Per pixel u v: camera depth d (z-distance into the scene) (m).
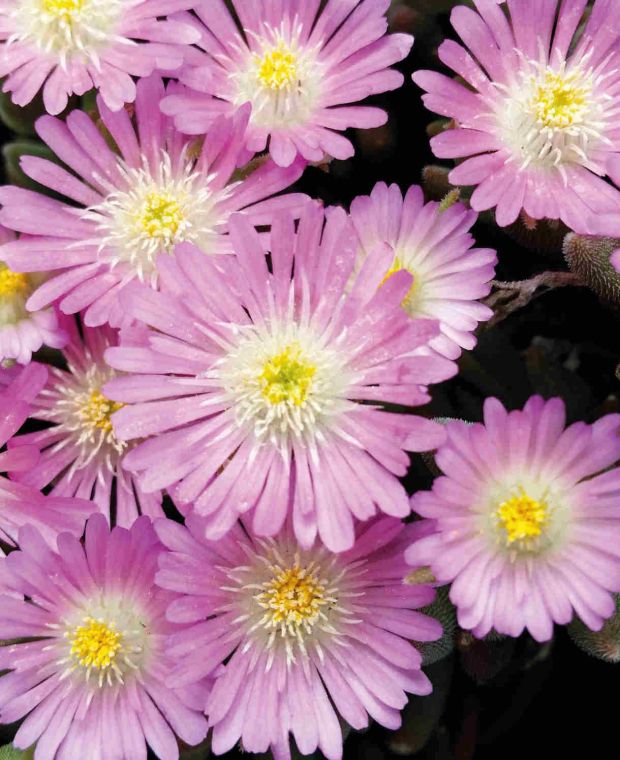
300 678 0.28
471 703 0.31
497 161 0.29
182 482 0.27
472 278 0.29
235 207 0.30
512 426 0.27
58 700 0.29
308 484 0.27
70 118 0.29
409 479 0.31
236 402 0.28
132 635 0.29
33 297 0.29
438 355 0.29
